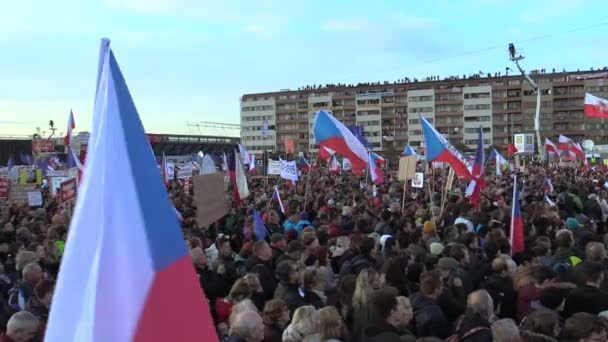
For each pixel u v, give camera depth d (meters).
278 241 8.07
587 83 128.25
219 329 5.58
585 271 5.63
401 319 4.75
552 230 9.88
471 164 19.28
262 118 157.62
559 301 5.50
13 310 5.95
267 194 19.25
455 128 138.00
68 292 2.24
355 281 5.60
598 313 5.27
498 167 32.94
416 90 140.50
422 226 10.20
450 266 6.26
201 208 9.45
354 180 28.77
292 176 21.06
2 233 10.59
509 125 133.75
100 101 2.45
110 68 2.42
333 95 148.12
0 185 19.22
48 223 13.23
